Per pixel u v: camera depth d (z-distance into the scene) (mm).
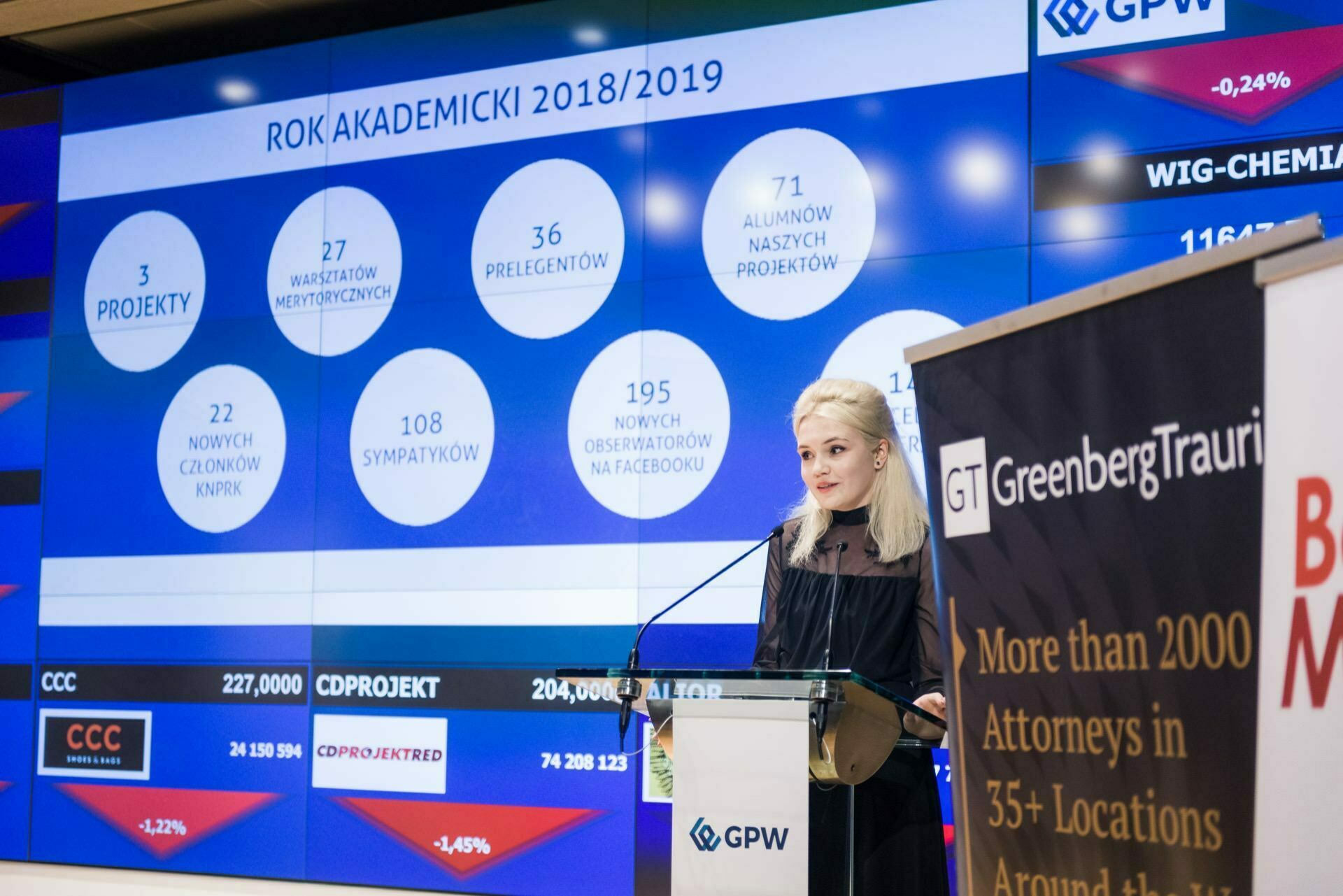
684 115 4062
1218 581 1141
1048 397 1337
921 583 2627
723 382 3926
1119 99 3566
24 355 4836
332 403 4398
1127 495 1240
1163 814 1193
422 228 4355
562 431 4098
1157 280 1202
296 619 4355
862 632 2598
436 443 4246
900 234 3773
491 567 4129
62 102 4898
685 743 1888
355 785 4223
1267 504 1093
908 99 3803
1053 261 3596
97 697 4586
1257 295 1113
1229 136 3439
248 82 4645
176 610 4516
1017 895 1367
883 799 2102
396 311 4352
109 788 4535
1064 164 3609
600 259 4113
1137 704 1226
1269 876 1077
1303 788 1051
